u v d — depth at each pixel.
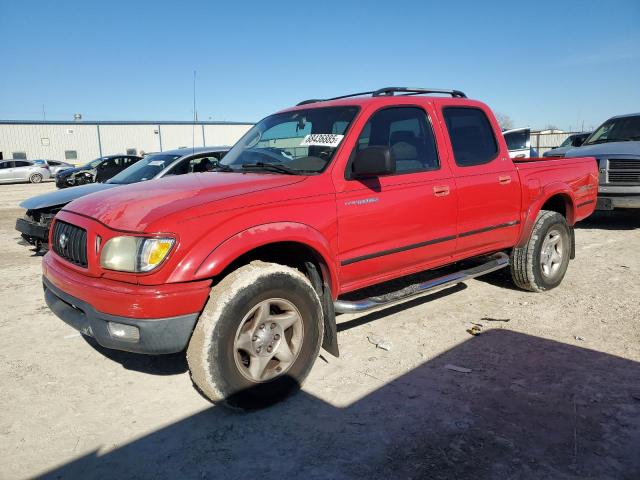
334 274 3.52
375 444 2.77
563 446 2.71
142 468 2.63
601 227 9.45
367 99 4.04
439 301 5.16
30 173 31.78
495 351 3.94
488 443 2.75
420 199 4.01
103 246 2.97
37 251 7.74
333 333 3.52
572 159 5.71
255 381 3.10
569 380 3.44
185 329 2.91
